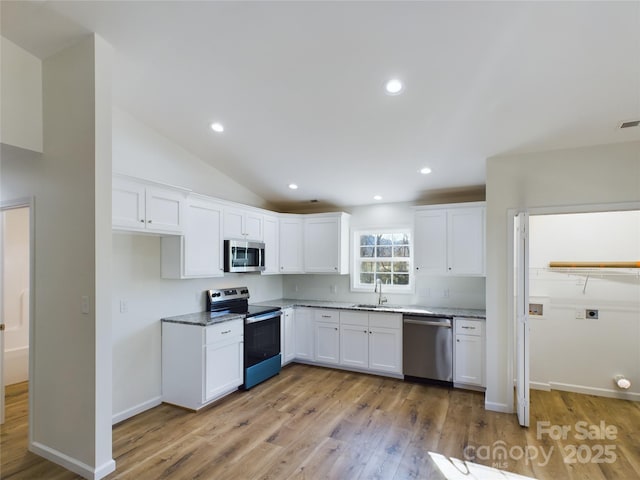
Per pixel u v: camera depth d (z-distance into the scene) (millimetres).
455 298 4488
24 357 4129
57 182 2398
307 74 2521
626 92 2391
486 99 2596
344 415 3193
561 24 1907
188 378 3311
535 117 2752
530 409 3359
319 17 2020
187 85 2738
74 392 2291
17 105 2348
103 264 2252
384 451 2586
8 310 4172
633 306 3652
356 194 4762
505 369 3307
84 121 2270
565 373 3861
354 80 2537
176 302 3682
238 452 2564
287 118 3105
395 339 4168
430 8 1892
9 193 2688
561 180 3172
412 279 4809
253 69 2512
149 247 3402
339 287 5250
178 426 2969
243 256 4219
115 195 2760
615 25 1888
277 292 5523
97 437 2205
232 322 3615
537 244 3992
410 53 2227
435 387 3924
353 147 3512
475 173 3881
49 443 2430
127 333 3164
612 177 3018
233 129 3361
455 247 4207
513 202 3320
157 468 2361
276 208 5637
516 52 2131
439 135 3141
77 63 2307
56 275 2395
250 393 3725
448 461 2457
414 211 4441
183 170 3781
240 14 2027
